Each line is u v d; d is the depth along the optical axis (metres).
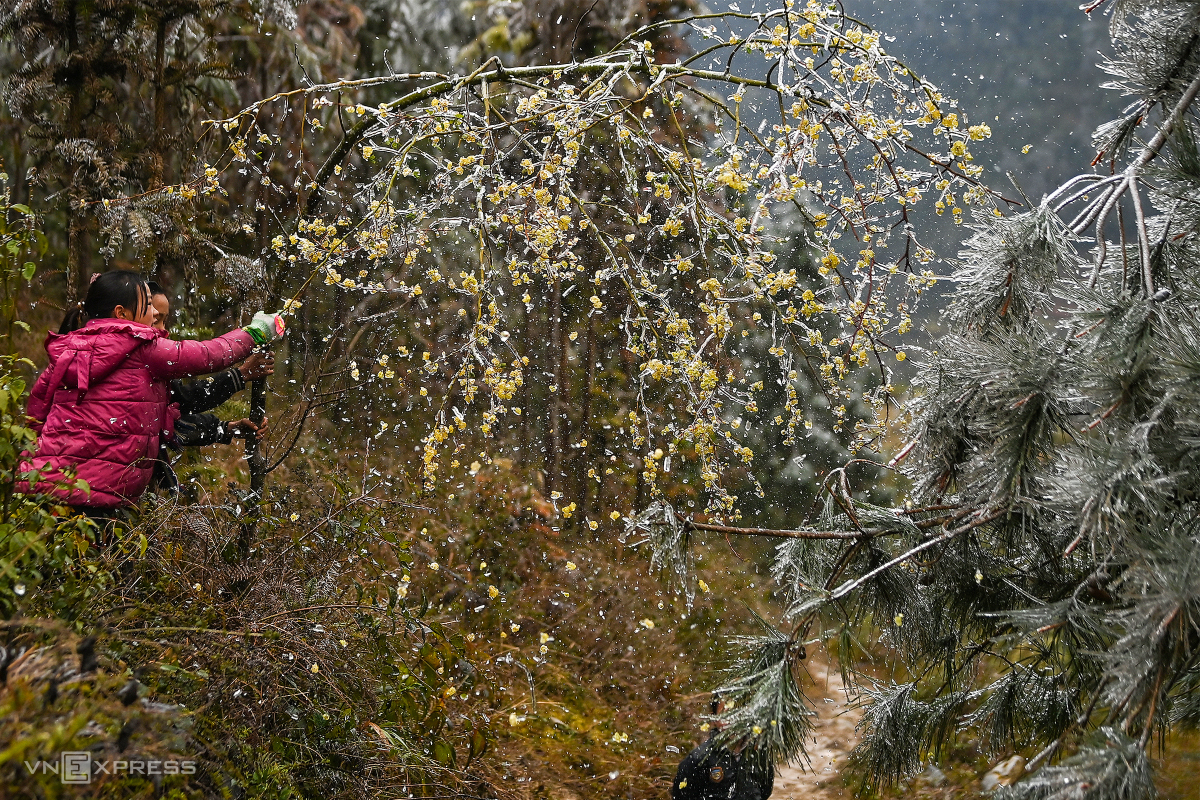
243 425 3.26
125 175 4.16
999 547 2.52
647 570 5.11
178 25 4.55
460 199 3.35
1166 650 1.77
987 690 2.79
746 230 2.53
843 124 2.44
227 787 1.91
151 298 3.11
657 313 2.64
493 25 5.98
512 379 2.53
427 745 2.80
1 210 2.43
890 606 2.40
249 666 2.26
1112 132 2.50
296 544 2.83
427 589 4.29
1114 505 1.87
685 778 3.15
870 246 2.50
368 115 3.00
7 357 2.33
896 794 4.04
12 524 2.03
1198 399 1.88
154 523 2.61
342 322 4.47
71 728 1.50
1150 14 2.39
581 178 3.72
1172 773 3.13
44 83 4.06
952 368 2.24
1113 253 2.54
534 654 4.45
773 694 2.16
